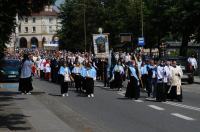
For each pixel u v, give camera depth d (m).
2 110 19.56
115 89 32.69
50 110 20.41
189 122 16.55
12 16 15.08
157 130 14.82
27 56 28.23
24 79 27.94
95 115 18.73
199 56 46.84
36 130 14.41
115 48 77.12
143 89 31.08
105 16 82.75
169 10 53.94
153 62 27.19
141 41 57.34
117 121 16.95
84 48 90.25
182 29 52.59
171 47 58.94
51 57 47.31
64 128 14.88
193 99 25.20
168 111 19.77
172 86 24.16
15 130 14.31
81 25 90.25
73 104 23.03
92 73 27.16
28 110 19.62
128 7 74.12
